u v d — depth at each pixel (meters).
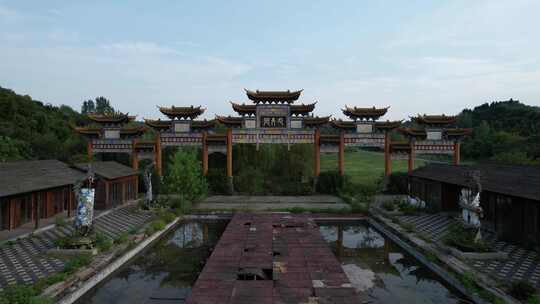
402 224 30.45
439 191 36.22
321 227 34.81
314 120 50.00
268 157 55.41
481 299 15.96
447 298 17.91
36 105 91.00
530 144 71.00
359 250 26.98
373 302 17.50
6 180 26.16
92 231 23.81
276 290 16.31
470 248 21.53
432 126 50.97
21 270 19.17
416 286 19.62
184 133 50.56
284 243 24.52
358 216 36.53
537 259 20.81
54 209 32.50
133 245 24.55
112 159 55.66
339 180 49.75
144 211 37.00
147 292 18.69
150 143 50.50
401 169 72.69
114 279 20.58
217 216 36.66
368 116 50.56
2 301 13.73
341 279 17.72
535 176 24.70
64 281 17.36
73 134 78.25
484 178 29.81
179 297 18.06
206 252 26.06
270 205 41.56
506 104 163.12
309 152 55.78
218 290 16.25
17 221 27.84
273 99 49.91
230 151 50.25
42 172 31.89
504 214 25.62
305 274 18.41
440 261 21.05
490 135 87.06
